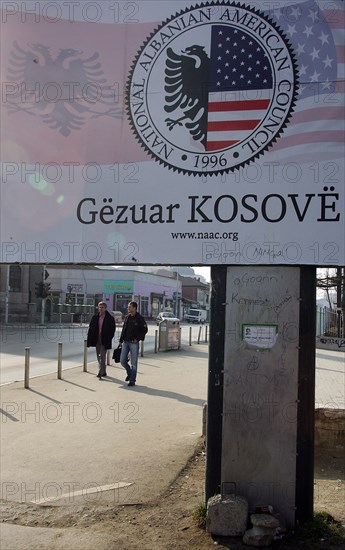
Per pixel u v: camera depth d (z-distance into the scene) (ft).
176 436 21.88
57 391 32.24
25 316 139.74
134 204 14.51
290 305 13.26
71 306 155.63
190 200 14.15
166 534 12.80
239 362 13.30
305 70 13.79
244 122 13.98
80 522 13.69
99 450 19.86
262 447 13.10
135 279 198.90
